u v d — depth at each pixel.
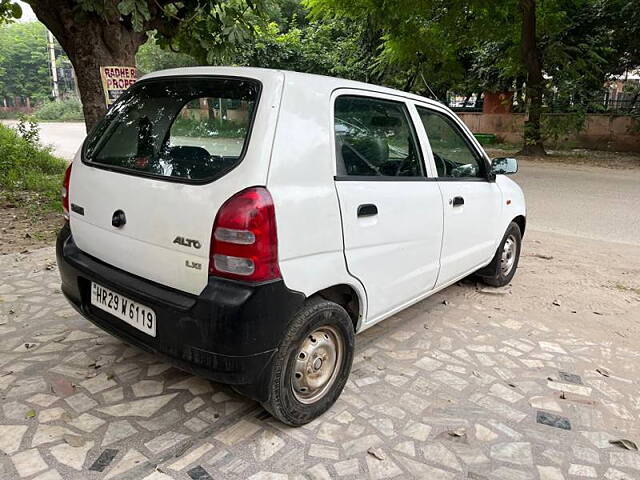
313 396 2.68
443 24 14.54
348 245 2.68
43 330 3.56
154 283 2.51
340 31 23.39
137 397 2.83
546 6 15.32
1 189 8.39
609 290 4.91
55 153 15.80
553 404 2.97
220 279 2.24
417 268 3.34
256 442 2.51
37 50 55.22
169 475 2.27
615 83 18.77
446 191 3.56
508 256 4.87
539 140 16.16
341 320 2.68
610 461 2.51
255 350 2.26
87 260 2.84
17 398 2.77
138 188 2.51
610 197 9.79
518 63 16.44
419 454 2.49
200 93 2.60
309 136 2.47
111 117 3.04
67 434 2.50
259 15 5.92
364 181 2.80
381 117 3.05
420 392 3.02
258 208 2.18
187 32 5.98
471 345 3.66
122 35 5.84
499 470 2.41
